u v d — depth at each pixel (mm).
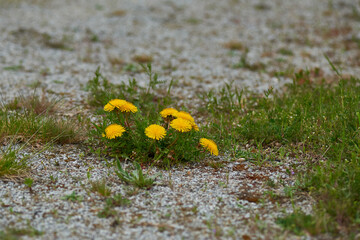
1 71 15469
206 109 12172
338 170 7605
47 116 10328
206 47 20984
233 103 12062
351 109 10109
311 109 11008
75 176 8102
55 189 7574
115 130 8234
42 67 16422
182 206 7164
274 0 31891
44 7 28219
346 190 7152
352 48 20547
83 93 13492
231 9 29391
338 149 8742
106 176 8133
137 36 22609
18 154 8789
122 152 8852
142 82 15016
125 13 27250
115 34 22688
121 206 7086
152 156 8836
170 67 17297
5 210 6801
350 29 23688
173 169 8523
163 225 6566
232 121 10961
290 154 9172
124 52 19516
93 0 31172
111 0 31297
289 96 12828
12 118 9797
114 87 13891
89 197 7340
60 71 16047
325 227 6395
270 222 6680
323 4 30016
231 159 9039
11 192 7371
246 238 6262
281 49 20234
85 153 9078
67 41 20734
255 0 31766
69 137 9523
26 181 7453
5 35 20594
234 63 18172
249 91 14125
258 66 17562
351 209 6734
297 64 17984
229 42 21203
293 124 9922
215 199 7418
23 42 19844
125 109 8391
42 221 6543
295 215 6684
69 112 11625
